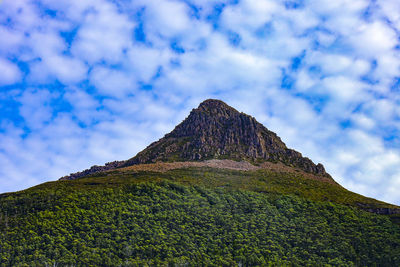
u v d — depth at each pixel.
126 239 181.75
